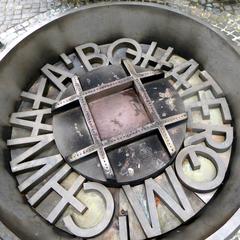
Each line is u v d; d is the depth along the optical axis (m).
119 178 1.50
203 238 1.24
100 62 2.00
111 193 1.53
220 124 1.73
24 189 1.54
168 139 1.53
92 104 1.74
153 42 2.04
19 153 1.70
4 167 1.59
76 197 1.54
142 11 1.91
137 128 1.56
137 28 2.03
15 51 1.76
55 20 1.86
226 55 1.72
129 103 1.73
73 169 1.58
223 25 1.89
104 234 1.44
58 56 2.03
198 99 1.80
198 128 1.65
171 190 1.53
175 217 1.47
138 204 1.45
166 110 1.69
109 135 1.62
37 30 1.82
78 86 1.72
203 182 1.50
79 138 1.64
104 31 2.05
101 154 1.49
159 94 1.76
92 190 1.53
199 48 1.90
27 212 1.47
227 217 1.28
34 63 1.92
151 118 1.61
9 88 1.78
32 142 1.67
